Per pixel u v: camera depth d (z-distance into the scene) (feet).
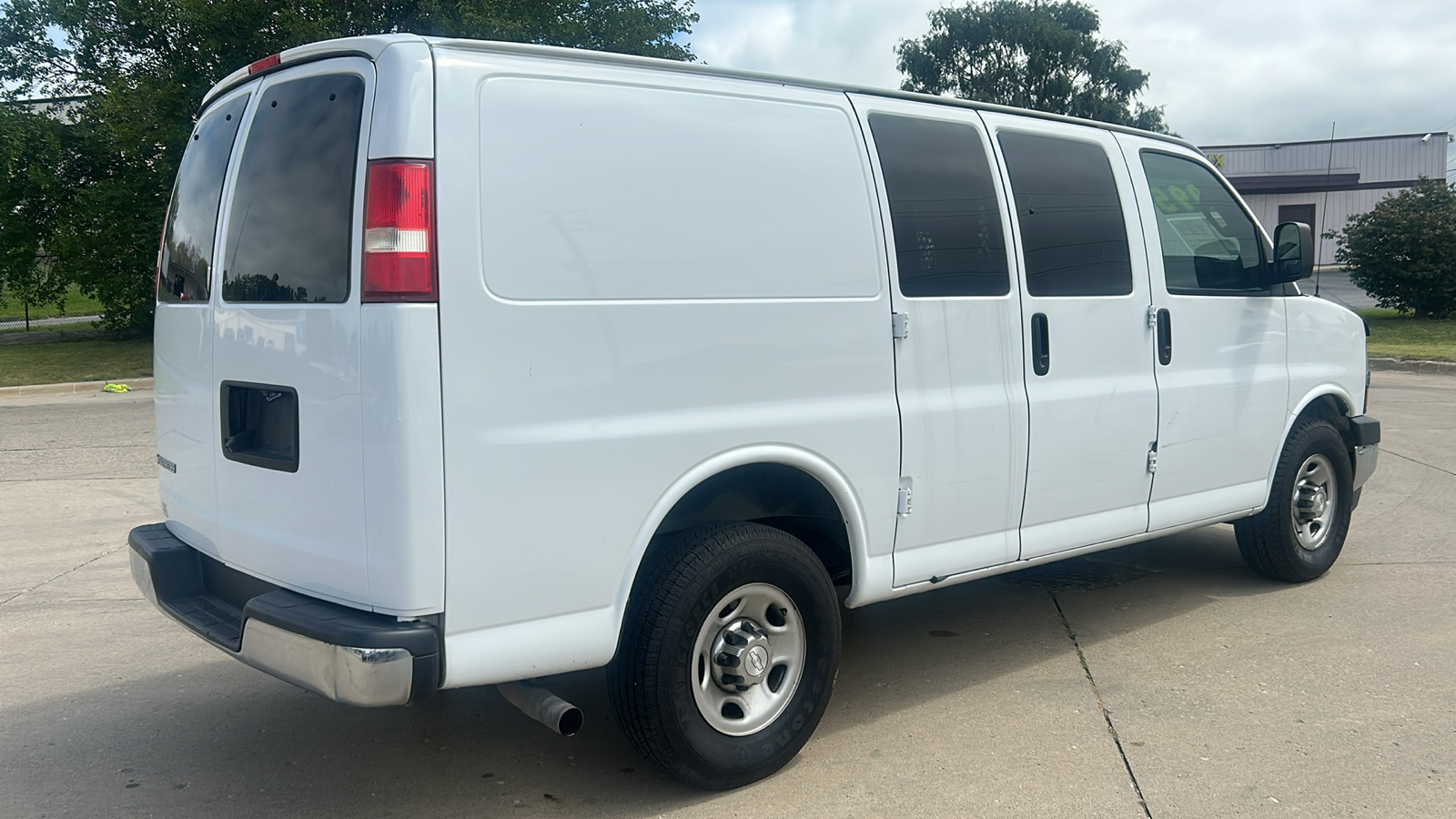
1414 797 10.47
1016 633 15.71
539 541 9.39
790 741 11.10
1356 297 102.22
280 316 9.74
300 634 9.01
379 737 12.41
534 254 9.30
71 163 70.79
